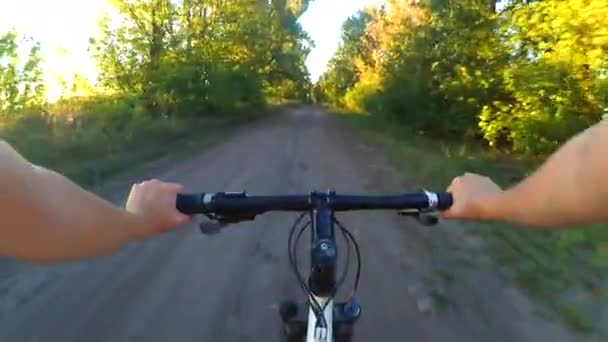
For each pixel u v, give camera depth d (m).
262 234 7.39
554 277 5.79
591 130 0.95
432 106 21.67
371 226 7.92
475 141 20.86
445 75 20.23
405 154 17.06
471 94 18.00
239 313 4.98
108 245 1.05
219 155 16.92
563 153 0.96
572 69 10.31
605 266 5.98
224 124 32.62
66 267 6.07
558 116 11.02
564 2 9.97
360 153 18.45
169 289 5.53
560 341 4.45
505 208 1.17
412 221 8.20
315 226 1.89
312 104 108.06
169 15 29.12
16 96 15.94
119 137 17.38
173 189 1.56
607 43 9.48
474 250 6.82
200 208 1.64
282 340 4.47
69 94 20.06
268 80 67.38
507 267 6.18
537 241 7.09
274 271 6.05
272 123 37.91
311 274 1.94
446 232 7.62
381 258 6.50
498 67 16.39
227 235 7.34
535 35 11.48
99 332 4.60
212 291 5.49
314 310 1.96
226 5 34.22
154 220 1.41
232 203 1.73
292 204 1.91
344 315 2.32
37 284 5.57
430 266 6.23
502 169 13.72
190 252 6.66
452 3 18.86
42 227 0.90
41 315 4.89
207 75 31.58
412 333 4.61
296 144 21.55
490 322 4.80
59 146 13.86
